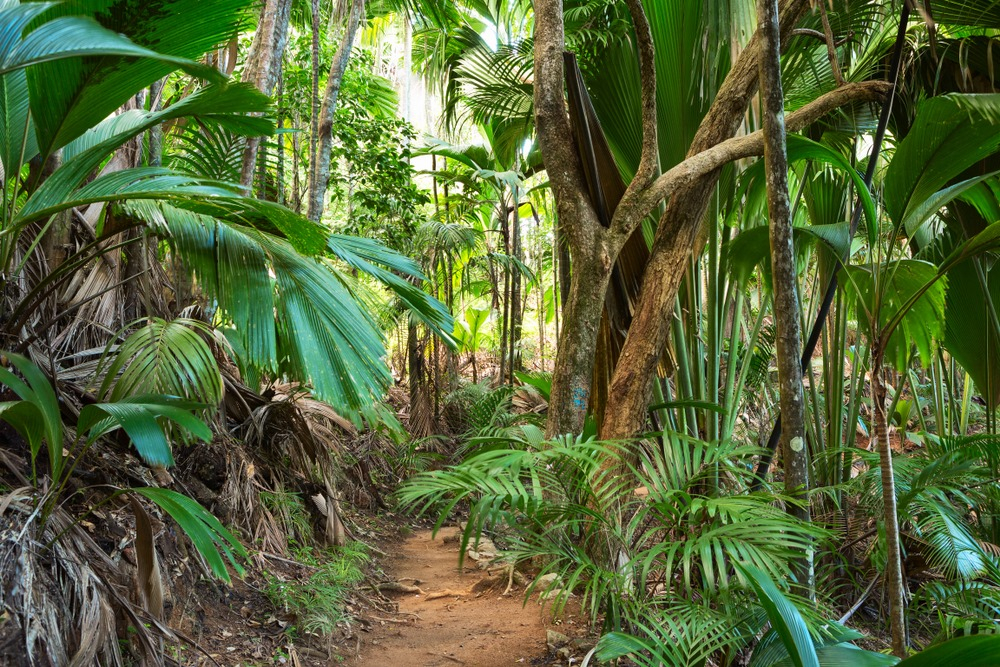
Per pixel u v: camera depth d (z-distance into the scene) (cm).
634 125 460
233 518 339
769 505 223
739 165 438
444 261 817
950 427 510
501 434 317
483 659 289
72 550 212
